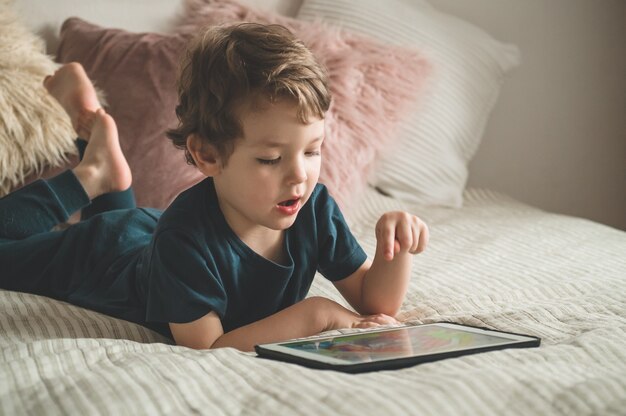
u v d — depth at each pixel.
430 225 1.90
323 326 1.07
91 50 1.96
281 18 2.11
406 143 2.18
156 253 1.06
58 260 1.33
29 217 1.47
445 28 2.35
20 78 1.75
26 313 1.12
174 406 0.74
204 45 1.06
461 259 1.52
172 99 1.85
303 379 0.78
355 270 1.19
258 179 1.00
